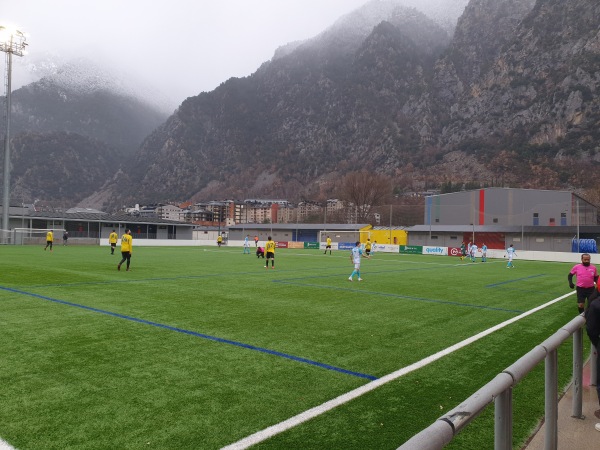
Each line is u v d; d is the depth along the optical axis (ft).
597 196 312.71
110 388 14.61
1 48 141.38
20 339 20.88
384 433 11.78
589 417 12.33
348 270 69.77
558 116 530.27
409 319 28.89
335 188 570.05
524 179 479.00
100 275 51.60
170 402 13.53
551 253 122.21
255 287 44.19
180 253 115.44
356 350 20.51
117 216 212.84
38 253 96.43
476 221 193.77
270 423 12.21
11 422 11.89
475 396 6.15
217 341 21.36
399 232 187.11
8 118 144.05
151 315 27.63
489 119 631.15
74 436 11.18
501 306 36.09
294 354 19.45
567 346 22.53
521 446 11.24
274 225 235.61
